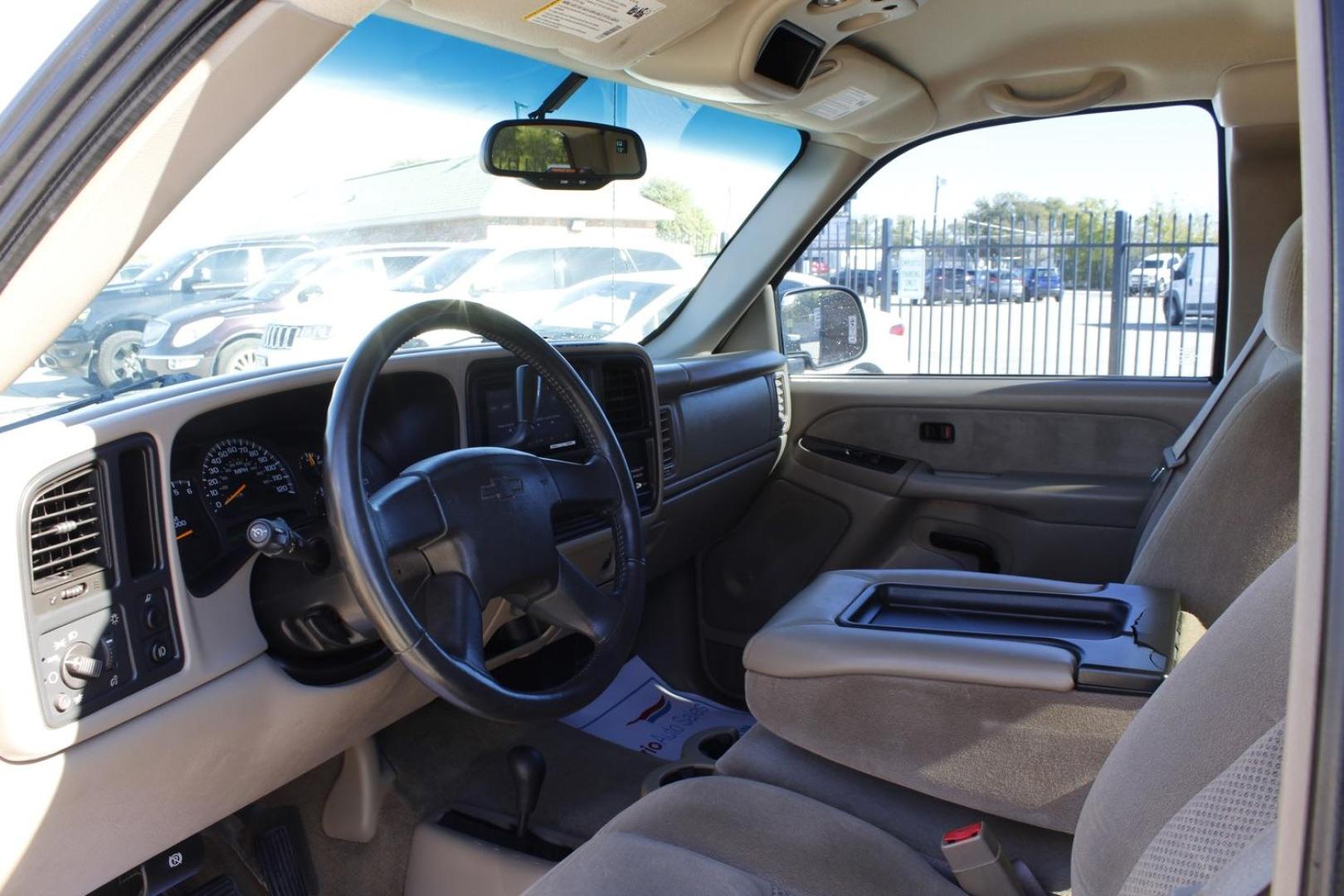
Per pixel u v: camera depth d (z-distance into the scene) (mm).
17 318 952
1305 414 439
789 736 1393
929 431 2814
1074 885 926
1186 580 1546
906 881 1143
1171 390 2566
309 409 1579
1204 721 775
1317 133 436
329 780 1965
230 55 876
